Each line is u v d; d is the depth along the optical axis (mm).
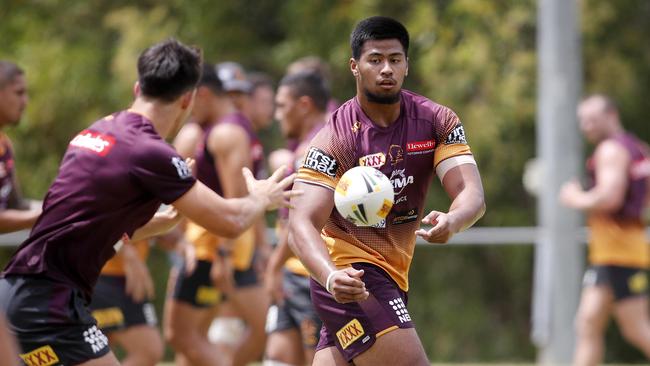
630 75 59969
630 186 32844
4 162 22812
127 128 17406
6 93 22641
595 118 33531
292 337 26406
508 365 49250
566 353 38781
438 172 17703
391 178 17469
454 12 58312
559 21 40188
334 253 17984
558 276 39094
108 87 61844
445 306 60844
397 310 17547
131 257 25094
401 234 18062
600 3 58625
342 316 17688
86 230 17109
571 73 40188
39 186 61938
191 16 61844
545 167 40094
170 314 27609
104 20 63969
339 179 17391
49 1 64812
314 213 17047
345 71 60344
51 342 17062
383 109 17312
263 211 18031
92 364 17297
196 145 27000
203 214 17344
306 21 60031
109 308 25219
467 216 16641
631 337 32875
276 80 63188
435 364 51750
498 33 58156
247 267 28531
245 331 30641
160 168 17109
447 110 17828
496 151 57344
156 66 17875
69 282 17250
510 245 60156
